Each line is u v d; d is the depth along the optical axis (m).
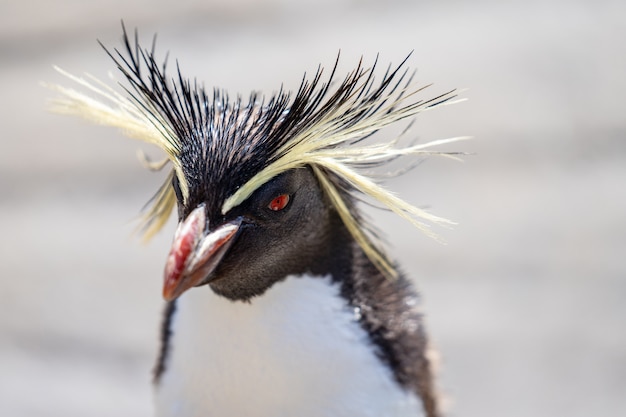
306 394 5.52
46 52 16.48
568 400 10.69
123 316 12.00
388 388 5.70
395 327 5.87
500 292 11.66
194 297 5.55
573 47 15.48
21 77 15.98
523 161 13.41
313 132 5.14
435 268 11.92
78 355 11.61
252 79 14.93
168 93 5.25
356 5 16.77
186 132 5.20
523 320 11.37
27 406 10.92
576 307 11.48
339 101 5.20
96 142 14.81
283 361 5.45
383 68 14.91
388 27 16.14
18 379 11.28
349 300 5.67
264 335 5.43
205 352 5.51
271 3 16.97
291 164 5.13
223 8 16.89
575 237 12.28
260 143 5.10
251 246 5.18
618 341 11.15
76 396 11.08
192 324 5.55
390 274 6.00
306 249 5.48
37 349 11.68
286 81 14.78
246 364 5.47
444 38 15.73
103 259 12.78
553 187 12.99
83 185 13.97
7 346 11.72
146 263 12.68
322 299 5.55
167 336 5.86
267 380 5.49
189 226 4.93
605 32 15.82
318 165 5.45
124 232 13.16
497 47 15.48
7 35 16.98
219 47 15.86
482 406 10.70
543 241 12.23
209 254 4.90
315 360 5.49
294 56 15.46
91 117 5.52
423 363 6.09
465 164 13.29
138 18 16.89
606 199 12.81
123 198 13.66
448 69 14.95
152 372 6.08
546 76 14.88
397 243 12.17
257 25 16.38
